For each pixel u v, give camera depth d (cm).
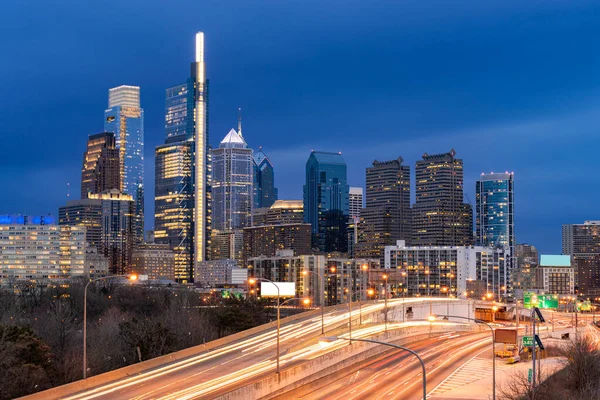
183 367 12094
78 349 15962
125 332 16875
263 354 13438
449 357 15775
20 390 12031
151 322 17738
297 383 11344
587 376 12412
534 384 11231
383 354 15875
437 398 11519
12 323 18375
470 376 13488
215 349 14075
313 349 14125
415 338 18675
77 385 10250
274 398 10606
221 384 10612
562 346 17412
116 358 15912
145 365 11994
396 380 12850
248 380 10906
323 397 11312
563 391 12238
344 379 12912
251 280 11550
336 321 18625
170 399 9606
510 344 17238
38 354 13225
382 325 18988
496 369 14212
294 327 17538
